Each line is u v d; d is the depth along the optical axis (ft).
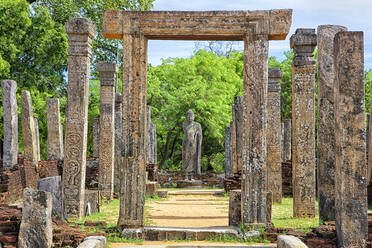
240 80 109.09
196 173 81.92
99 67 48.01
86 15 89.66
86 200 36.50
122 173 29.43
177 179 81.30
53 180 30.25
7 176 40.34
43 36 75.15
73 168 33.55
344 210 23.80
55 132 56.24
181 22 29.66
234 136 63.82
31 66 78.43
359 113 23.95
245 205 29.40
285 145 73.46
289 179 56.95
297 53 37.14
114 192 53.72
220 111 93.20
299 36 36.83
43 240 22.62
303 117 36.68
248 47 29.68
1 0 69.15
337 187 24.54
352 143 23.90
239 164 59.31
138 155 29.48
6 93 45.93
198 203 51.67
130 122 29.45
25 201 22.84
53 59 77.66
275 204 46.34
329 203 31.24
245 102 29.76
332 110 31.89
